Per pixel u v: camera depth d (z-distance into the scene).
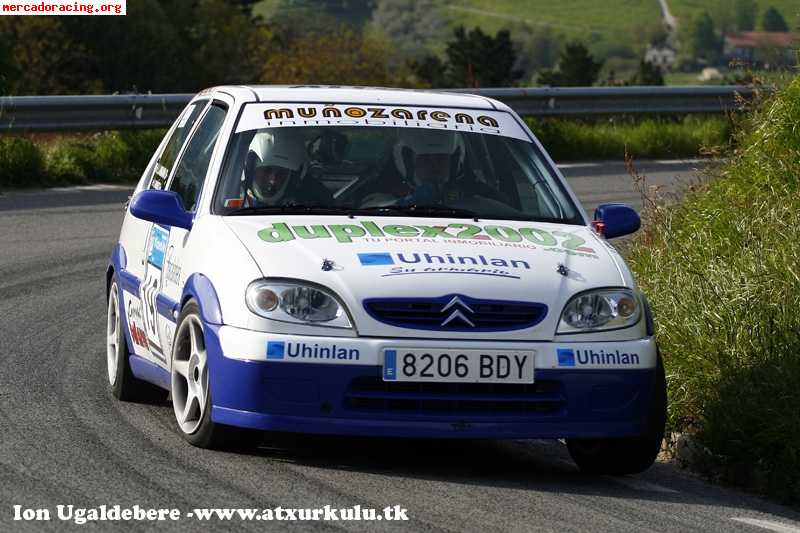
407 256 15.61
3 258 31.67
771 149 27.27
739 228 24.41
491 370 14.91
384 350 14.76
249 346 14.88
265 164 17.45
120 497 13.64
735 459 17.22
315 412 14.80
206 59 141.38
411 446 17.33
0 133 45.28
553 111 57.88
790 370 17.81
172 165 19.83
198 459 15.43
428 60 164.12
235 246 15.88
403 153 17.92
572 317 15.37
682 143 59.09
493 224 17.05
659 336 20.47
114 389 19.38
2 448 15.58
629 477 16.56
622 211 18.08
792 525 14.58
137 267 19.31
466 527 13.12
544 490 15.13
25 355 22.03
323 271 15.21
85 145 47.28
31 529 12.46
